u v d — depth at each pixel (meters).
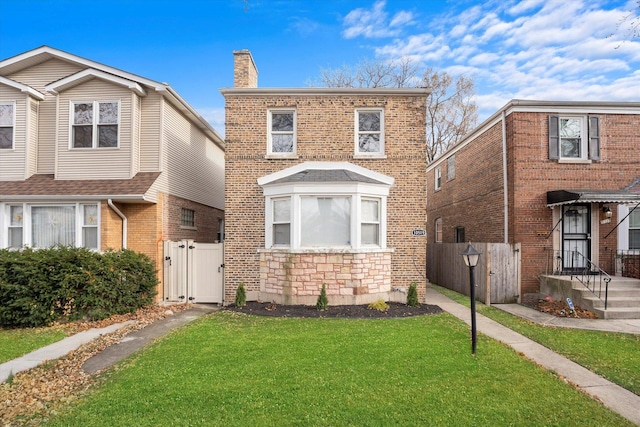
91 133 11.80
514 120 11.87
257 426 4.03
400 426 4.02
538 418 4.21
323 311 9.66
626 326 8.48
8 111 12.05
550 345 7.00
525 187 11.79
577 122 12.09
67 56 12.13
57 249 9.89
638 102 11.70
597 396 4.83
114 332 8.20
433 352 6.35
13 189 11.13
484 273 11.67
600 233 11.74
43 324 8.88
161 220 11.84
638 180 11.66
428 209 21.88
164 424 4.10
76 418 4.27
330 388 4.94
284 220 11.01
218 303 11.61
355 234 10.47
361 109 11.77
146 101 12.06
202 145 15.40
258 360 6.01
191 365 5.83
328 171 11.25
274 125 11.94
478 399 4.64
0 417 4.34
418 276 11.38
